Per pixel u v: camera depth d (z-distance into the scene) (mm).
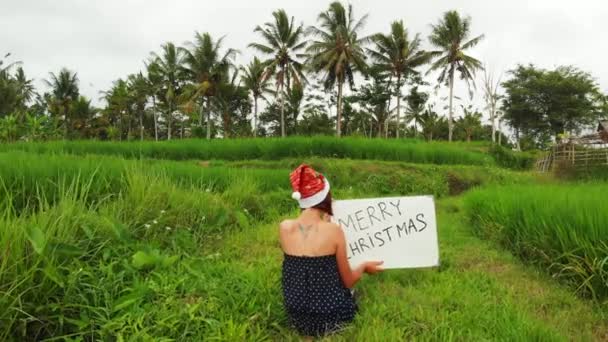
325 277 3510
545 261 5281
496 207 6984
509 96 58312
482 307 3926
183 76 51781
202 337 3209
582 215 5145
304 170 3637
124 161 7371
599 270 4441
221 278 4297
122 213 5566
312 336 3518
